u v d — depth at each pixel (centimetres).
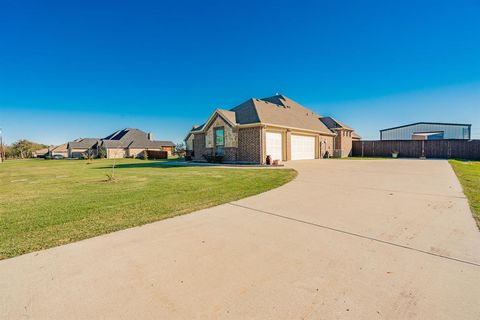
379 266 280
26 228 419
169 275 264
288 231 398
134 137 5625
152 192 738
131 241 361
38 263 293
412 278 254
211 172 1272
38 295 228
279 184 853
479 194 651
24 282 251
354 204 566
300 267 280
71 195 716
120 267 283
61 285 245
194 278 258
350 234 382
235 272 270
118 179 1062
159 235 384
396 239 359
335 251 321
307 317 197
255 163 1841
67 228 419
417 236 369
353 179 952
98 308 209
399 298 220
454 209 509
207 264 289
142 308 209
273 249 330
